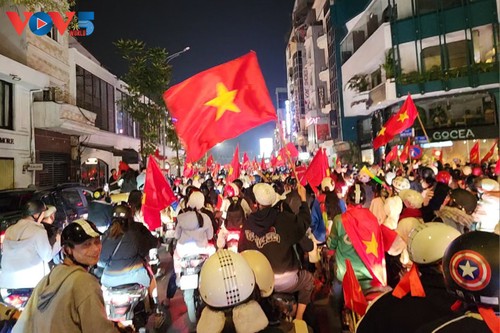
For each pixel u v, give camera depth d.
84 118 21.08
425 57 22.80
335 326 5.61
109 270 4.94
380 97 24.72
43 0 10.30
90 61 25.91
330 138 38.50
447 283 1.96
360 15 28.86
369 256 4.42
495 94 21.27
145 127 24.81
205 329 2.64
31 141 17.62
